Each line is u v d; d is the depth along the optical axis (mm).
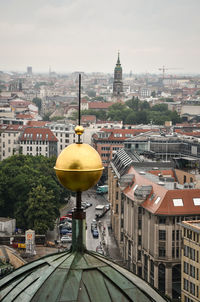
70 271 22766
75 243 24344
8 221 191750
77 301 21328
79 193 24891
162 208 144625
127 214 174125
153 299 22766
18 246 179375
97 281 22516
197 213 145250
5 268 141250
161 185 156750
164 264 145625
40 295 21734
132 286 22859
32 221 192625
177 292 143125
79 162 24172
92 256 24000
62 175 24344
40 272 23094
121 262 178125
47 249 179000
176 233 145250
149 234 151500
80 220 24469
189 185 157625
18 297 22109
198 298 124375
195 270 125438
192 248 126438
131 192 170500
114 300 21938
